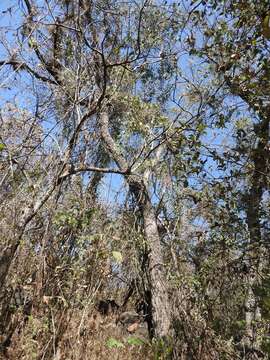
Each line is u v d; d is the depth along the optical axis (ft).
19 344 19.29
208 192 26.55
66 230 23.71
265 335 23.24
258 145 25.16
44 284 21.42
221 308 26.03
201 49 24.44
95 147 25.36
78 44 22.13
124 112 33.12
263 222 25.88
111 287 31.53
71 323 21.16
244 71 23.27
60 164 20.76
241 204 25.94
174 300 27.43
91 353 21.15
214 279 26.71
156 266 30.50
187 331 25.49
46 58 22.53
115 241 27.40
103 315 27.17
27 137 21.53
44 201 20.11
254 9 21.48
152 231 32.22
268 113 24.40
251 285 24.39
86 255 23.45
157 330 27.43
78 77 21.54
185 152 24.43
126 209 32.40
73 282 22.22
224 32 23.31
